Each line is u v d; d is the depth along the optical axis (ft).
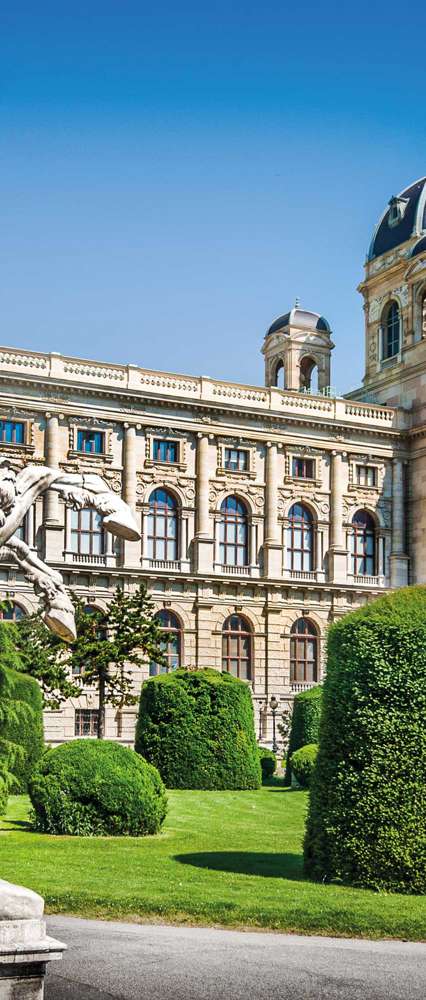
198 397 270.05
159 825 116.57
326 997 54.54
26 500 38.40
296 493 281.74
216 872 90.94
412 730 85.15
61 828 112.37
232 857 100.53
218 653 266.16
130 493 257.96
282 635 274.98
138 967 59.06
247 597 271.90
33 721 157.99
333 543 284.82
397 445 296.71
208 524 268.21
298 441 282.36
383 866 83.30
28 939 35.12
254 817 137.80
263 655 272.31
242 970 58.95
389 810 84.02
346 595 284.41
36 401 248.73
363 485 291.17
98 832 112.37
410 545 295.69
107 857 97.19
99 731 212.23
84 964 59.47
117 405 258.78
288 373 320.29
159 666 258.37
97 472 255.29
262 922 70.38
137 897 75.77
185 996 54.08
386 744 85.46
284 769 228.63
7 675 123.85
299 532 283.18
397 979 57.88
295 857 102.32
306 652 279.69
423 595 90.89
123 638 210.59
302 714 200.34
